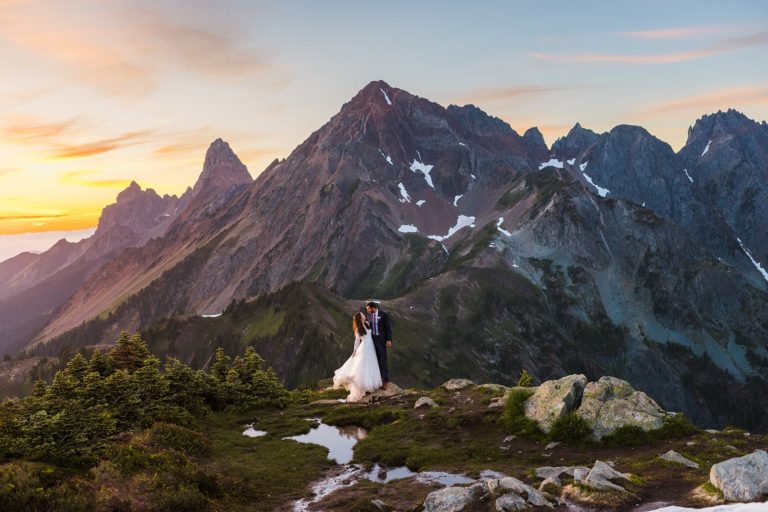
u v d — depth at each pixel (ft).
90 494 39.32
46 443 47.37
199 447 59.52
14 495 36.09
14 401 65.16
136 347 85.40
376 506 41.32
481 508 38.45
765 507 31.42
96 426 54.75
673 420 55.52
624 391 62.95
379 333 85.20
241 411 81.92
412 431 65.16
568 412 60.23
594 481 40.04
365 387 82.84
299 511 43.68
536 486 44.19
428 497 40.93
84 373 77.51
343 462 57.47
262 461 57.36
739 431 53.88
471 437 61.67
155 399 72.95
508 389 80.07
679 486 40.34
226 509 43.19
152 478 44.37
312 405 84.79
